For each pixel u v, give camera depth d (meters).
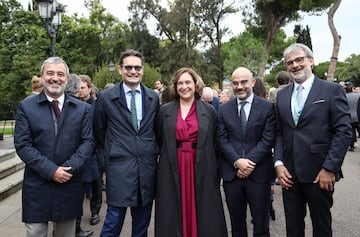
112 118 3.27
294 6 30.45
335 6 19.62
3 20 34.19
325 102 2.91
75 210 3.08
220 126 3.46
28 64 32.19
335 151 2.82
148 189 3.26
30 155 2.86
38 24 34.09
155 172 3.33
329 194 2.98
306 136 2.96
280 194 5.91
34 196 2.94
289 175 3.07
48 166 2.87
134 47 41.78
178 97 3.43
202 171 3.23
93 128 3.41
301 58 3.00
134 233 3.38
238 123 3.41
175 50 39.09
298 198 3.12
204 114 3.33
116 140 3.23
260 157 3.28
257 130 3.35
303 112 2.96
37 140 2.95
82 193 3.18
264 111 3.36
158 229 3.23
